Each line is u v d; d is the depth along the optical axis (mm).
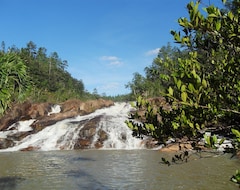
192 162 19859
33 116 43281
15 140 35719
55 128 37375
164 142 3684
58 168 19703
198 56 4082
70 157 25344
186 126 3301
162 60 4520
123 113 43531
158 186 14219
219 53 3986
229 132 3475
